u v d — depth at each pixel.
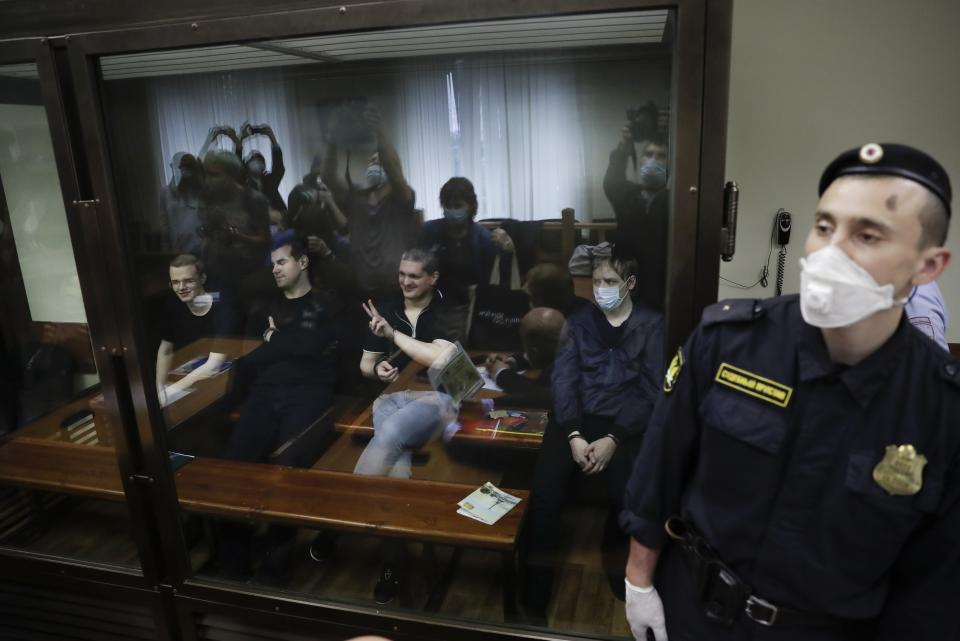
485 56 1.31
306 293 1.57
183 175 1.47
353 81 1.38
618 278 1.36
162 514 1.59
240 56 1.35
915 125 2.65
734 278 2.99
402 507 1.60
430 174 1.42
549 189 1.36
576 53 1.26
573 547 1.54
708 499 1.00
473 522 1.55
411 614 1.49
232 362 1.62
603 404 1.45
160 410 1.53
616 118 1.28
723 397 0.94
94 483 1.82
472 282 1.48
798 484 0.90
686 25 1.05
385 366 1.61
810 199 2.82
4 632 1.84
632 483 1.08
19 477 1.85
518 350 1.50
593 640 1.39
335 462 1.71
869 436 0.85
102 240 1.41
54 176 1.63
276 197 1.50
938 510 0.85
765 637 0.97
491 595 1.57
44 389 1.90
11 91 1.55
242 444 1.70
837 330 0.82
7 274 1.79
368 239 1.50
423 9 1.16
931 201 0.73
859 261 0.75
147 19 1.28
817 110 2.71
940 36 2.53
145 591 1.67
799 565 0.91
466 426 1.59
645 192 1.29
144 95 1.41
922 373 0.83
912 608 0.90
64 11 1.31
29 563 1.75
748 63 2.71
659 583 1.14
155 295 1.50
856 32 2.59
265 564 1.69
